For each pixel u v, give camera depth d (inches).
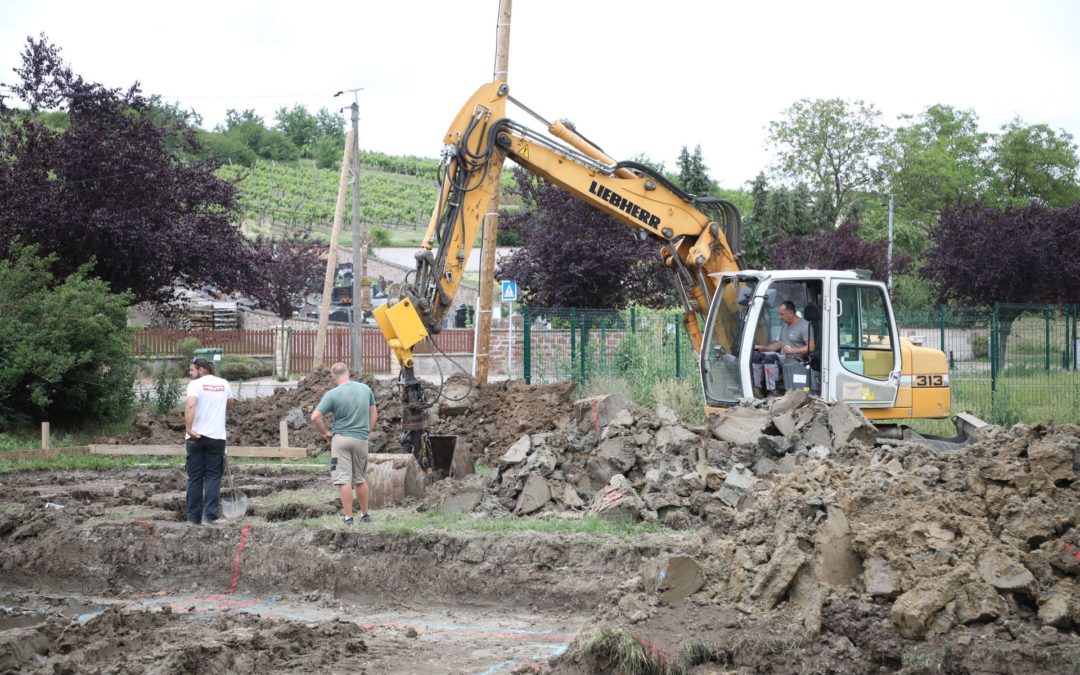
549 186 1168.8
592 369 893.2
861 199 2469.2
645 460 448.5
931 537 284.2
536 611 365.1
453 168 546.0
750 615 281.0
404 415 514.0
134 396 871.1
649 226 581.6
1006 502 308.3
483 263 807.1
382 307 516.1
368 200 3993.6
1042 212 1428.4
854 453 425.7
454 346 1520.7
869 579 278.8
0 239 908.0
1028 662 247.9
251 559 410.6
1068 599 266.7
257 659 292.5
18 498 512.7
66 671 277.1
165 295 1084.5
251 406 749.9
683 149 1907.0
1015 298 1406.3
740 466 423.8
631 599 295.4
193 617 344.5
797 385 522.0
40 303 782.5
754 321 525.0
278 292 1883.6
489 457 619.8
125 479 591.5
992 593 265.7
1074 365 838.5
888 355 529.3
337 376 426.3
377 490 468.4
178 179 1050.1
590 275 1159.6
